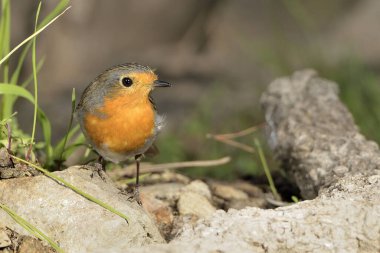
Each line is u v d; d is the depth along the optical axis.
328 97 11.41
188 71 24.86
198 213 9.38
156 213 9.20
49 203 7.63
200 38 26.50
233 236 7.26
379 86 17.52
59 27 23.23
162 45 26.05
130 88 8.30
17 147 8.91
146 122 8.43
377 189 7.95
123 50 25.03
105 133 8.40
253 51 22.61
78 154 12.05
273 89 11.74
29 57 19.48
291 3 22.44
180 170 13.91
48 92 22.58
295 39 23.03
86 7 23.55
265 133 11.67
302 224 7.32
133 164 11.05
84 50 23.83
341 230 7.24
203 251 6.96
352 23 28.42
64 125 20.00
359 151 9.69
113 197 7.88
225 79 23.25
